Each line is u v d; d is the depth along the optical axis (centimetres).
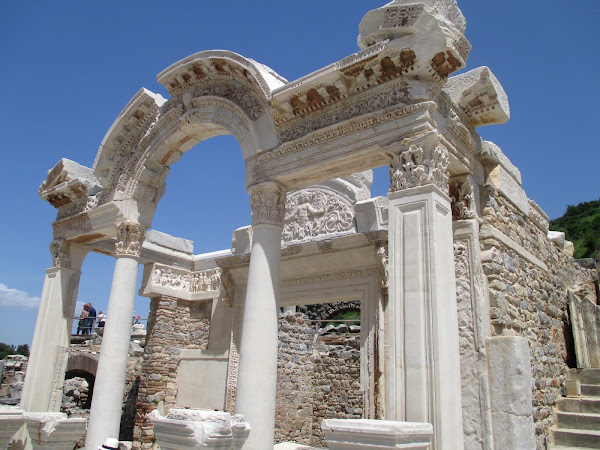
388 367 701
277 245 980
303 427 1720
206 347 1688
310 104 931
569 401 980
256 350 896
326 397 1756
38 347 1448
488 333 799
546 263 1157
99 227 1414
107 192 1409
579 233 3600
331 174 952
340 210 1402
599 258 1398
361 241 1275
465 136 879
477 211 878
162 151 1310
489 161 953
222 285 1661
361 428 541
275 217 988
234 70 1079
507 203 981
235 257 1561
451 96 895
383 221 1293
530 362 855
